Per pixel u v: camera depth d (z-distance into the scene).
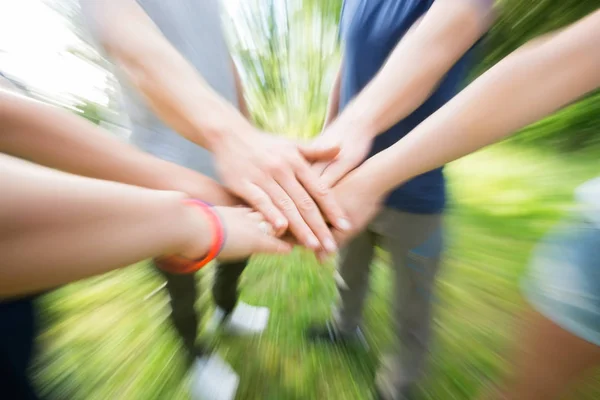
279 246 0.41
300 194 0.43
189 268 0.31
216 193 0.43
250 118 0.71
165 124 0.50
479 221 1.41
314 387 0.77
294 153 0.44
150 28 0.45
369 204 0.43
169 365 0.80
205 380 0.75
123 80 0.52
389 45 0.53
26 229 0.17
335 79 0.71
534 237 1.28
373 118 0.47
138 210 0.23
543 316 0.34
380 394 0.70
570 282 0.32
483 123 0.36
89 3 0.45
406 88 0.47
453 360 0.81
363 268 0.72
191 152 0.56
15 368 0.31
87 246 0.19
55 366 0.80
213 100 0.45
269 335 0.88
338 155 0.46
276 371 0.80
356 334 0.86
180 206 0.27
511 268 1.12
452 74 0.53
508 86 0.35
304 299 0.99
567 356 0.34
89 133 0.38
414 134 0.41
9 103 0.33
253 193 0.42
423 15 0.50
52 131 0.35
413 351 0.64
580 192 0.35
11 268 0.17
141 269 1.08
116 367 0.80
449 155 0.39
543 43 0.35
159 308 0.95
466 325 0.90
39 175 0.19
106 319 0.93
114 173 0.39
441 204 0.58
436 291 0.63
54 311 0.95
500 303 0.98
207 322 0.90
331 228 0.44
